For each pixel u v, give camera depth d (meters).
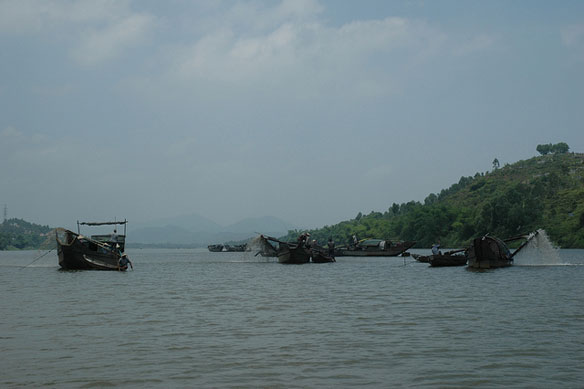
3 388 12.21
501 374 13.16
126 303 26.53
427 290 32.09
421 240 198.75
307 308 24.39
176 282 39.62
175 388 12.26
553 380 12.67
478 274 44.88
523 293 29.69
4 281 40.62
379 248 106.69
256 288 34.41
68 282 39.78
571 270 48.44
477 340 16.88
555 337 17.25
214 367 13.93
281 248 70.25
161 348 16.02
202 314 22.62
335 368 13.80
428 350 15.60
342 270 54.47
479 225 176.88
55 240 53.94
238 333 18.27
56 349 15.92
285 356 15.02
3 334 18.22
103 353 15.41
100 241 55.69
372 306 24.94
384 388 12.20
